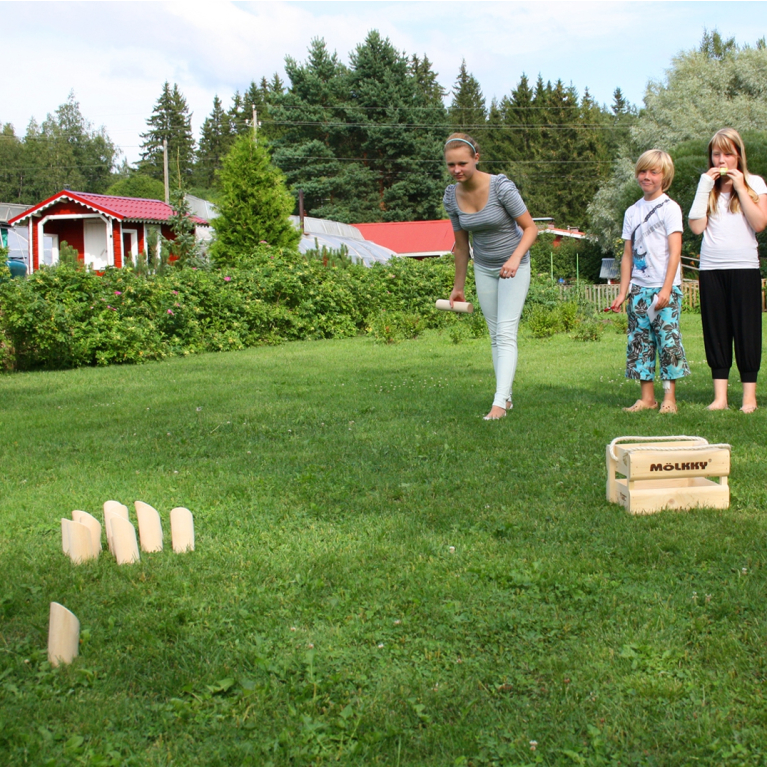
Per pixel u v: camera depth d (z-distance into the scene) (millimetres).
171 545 3465
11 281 11773
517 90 68688
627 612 2691
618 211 37594
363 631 2629
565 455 4848
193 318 13734
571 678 2311
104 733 2117
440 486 4266
